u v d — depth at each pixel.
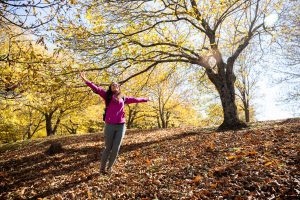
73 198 5.36
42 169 8.75
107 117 6.36
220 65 13.41
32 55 5.38
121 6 11.64
